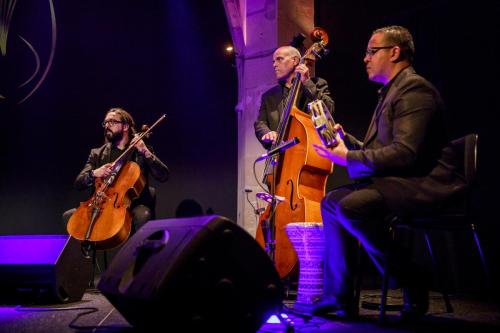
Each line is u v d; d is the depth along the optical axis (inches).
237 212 192.7
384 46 98.2
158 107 210.2
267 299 70.5
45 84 211.0
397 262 92.6
